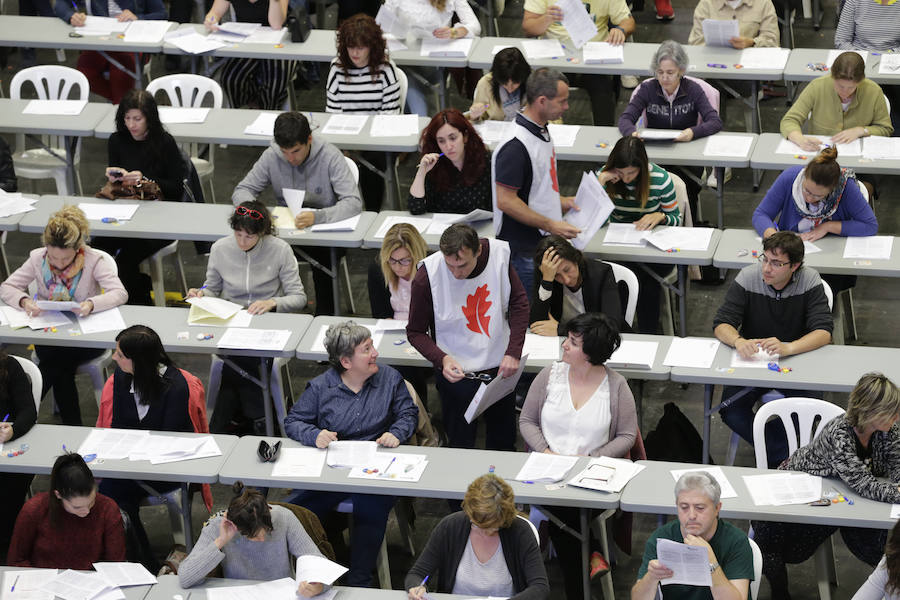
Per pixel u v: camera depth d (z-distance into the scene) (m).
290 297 14.89
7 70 23.94
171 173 17.00
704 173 17.77
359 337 12.57
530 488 11.70
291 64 20.77
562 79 14.02
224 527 11.02
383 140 17.45
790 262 13.14
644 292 15.87
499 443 13.52
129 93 16.47
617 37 19.62
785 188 15.29
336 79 18.42
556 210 14.73
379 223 15.89
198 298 14.65
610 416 12.44
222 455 12.39
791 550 12.02
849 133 16.95
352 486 11.86
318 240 15.55
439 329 13.14
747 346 13.31
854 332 16.72
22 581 11.16
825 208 15.02
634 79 22.98
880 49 19.41
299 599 10.81
